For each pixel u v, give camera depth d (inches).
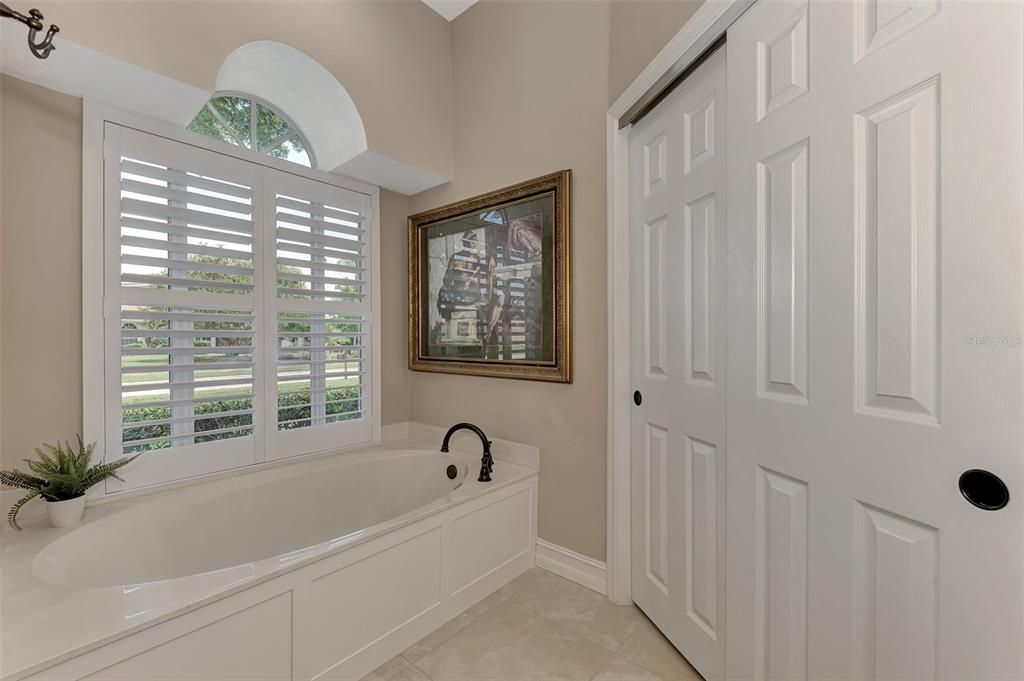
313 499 90.1
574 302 85.6
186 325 81.9
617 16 76.9
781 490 46.1
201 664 46.6
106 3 59.7
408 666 63.1
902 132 35.0
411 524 67.7
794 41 44.4
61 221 68.1
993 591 30.1
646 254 73.0
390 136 94.3
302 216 97.5
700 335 59.9
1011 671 29.3
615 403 77.5
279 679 52.9
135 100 70.9
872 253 37.4
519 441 95.1
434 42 104.7
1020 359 28.8
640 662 63.4
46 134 66.8
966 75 31.1
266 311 90.9
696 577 60.5
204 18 68.3
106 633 40.7
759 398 48.8
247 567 52.9
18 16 49.3
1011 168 29.1
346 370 104.8
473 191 103.3
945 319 32.5
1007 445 29.4
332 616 58.2
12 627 41.1
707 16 54.8
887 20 36.3
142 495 74.7
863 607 38.2
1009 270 29.3
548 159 89.4
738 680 51.5
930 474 33.3
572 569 85.7
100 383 71.1
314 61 81.9
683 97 63.4
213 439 84.2
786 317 45.4
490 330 99.5
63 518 62.4
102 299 71.2
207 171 82.6
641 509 74.5
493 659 64.3
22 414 65.2
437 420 112.2
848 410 39.3
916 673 34.3
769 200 47.4
